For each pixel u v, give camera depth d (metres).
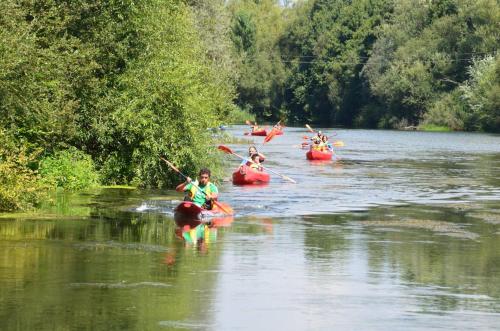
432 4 151.25
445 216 33.03
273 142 101.19
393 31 156.00
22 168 33.06
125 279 20.09
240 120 178.88
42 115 34.44
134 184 42.12
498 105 134.38
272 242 26.05
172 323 16.41
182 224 29.67
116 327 16.03
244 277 20.69
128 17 41.12
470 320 16.95
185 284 19.73
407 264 22.77
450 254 24.34
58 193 37.97
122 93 41.12
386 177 52.22
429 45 148.00
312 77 184.75
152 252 23.84
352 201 38.41
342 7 184.88
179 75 42.09
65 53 36.88
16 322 16.23
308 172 56.06
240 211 33.94
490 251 24.91
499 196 41.19
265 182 47.88
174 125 42.41
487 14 140.88
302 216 32.62
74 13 39.03
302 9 196.50
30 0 35.56
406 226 30.05
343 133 132.88
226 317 16.92
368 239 26.91
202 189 33.47
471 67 140.75
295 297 18.69
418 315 17.33
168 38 43.78
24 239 25.36
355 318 17.03
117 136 41.75
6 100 32.19
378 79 156.62
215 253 23.91
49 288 18.98
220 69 80.38
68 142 41.34
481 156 75.94
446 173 55.91
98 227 28.23
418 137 118.50
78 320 16.44
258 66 189.38
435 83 147.50
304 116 190.62
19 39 31.64
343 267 22.19
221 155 51.59
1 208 31.31
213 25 90.25
